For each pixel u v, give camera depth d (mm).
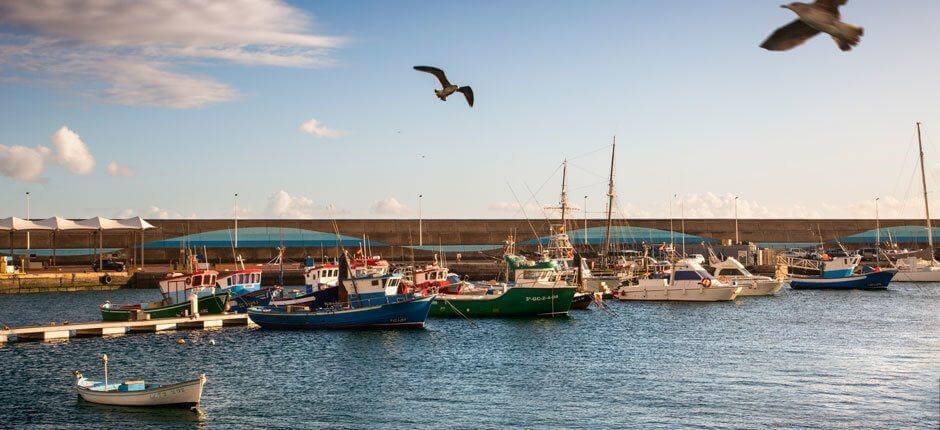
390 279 83688
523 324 87312
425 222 199125
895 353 65312
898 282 158625
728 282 123812
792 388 51062
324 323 82438
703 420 43188
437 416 44625
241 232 188250
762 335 77812
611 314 98250
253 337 77062
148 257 181500
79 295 142000
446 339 74938
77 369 59875
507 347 69938
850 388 50875
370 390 51625
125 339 76188
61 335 77250
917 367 58438
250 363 62062
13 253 171500
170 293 90812
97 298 134875
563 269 121250
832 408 45562
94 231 172250
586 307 104500
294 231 190250
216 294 90438
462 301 93688
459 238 196625
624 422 42969
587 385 52812
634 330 82188
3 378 56125
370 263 103438
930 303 113062
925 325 85625
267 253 183750
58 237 183000
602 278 126688
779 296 126750
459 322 88875
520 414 44938
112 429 42062
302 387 52719
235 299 94000
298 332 80375
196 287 91000
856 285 139375
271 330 82312
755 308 106188
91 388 48219
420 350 68125
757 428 41562
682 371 57625
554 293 93562
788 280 163375
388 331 80875
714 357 63906
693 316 96188
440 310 93750
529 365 60656
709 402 47375
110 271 162625
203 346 71250
